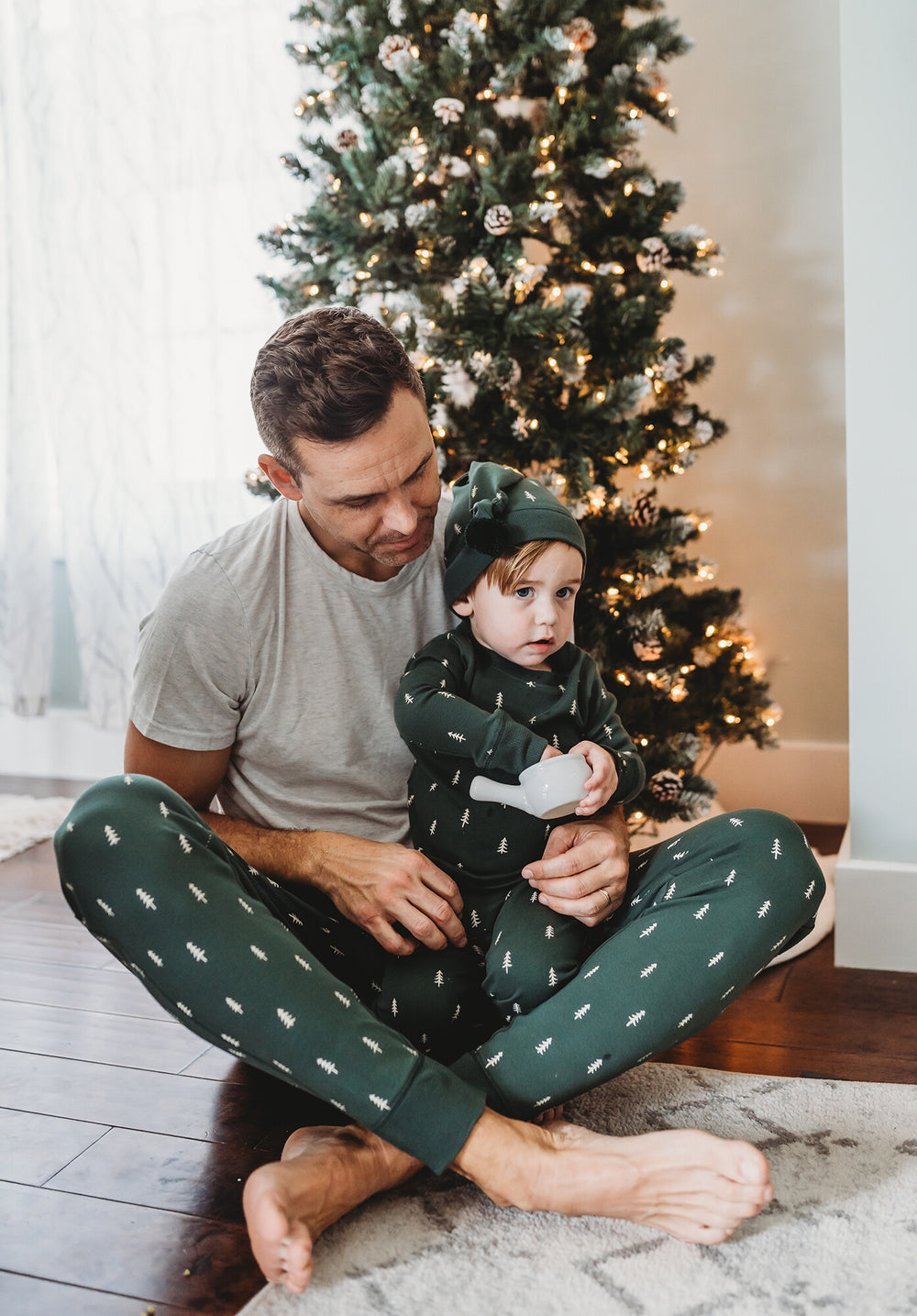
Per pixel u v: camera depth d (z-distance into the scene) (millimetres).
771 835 1062
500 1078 1021
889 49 1474
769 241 2303
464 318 1810
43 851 2258
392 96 1854
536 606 1197
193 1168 1138
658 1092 1252
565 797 1053
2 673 2791
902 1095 1231
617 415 1802
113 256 2592
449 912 1124
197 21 2500
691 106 2320
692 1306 897
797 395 2324
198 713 1217
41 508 2727
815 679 2379
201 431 2602
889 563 1550
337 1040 952
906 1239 972
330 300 1984
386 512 1079
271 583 1231
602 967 1032
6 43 2621
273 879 1211
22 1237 1027
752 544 2385
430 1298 915
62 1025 1487
